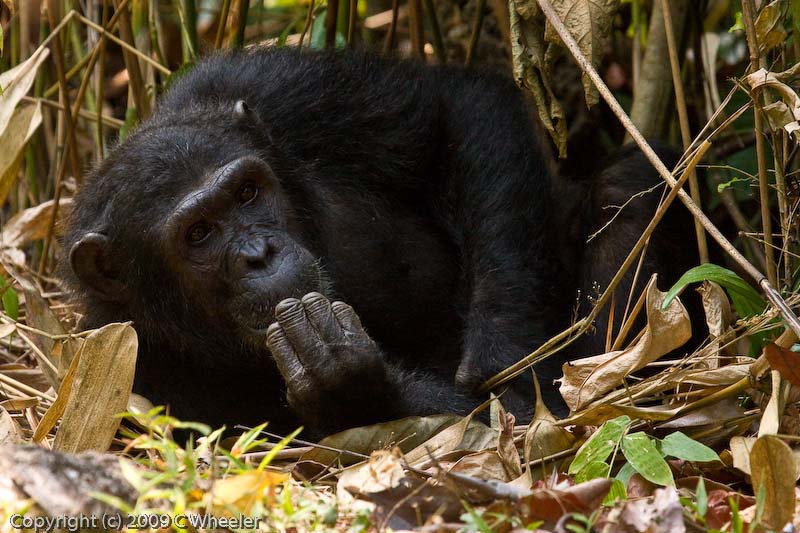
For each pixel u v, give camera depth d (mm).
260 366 10500
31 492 5789
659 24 13039
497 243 10680
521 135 11211
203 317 10180
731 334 8727
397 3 13805
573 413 8445
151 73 14242
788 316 7625
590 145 15344
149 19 14227
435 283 11359
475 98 11406
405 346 11398
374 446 8648
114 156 10742
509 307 10383
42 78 14805
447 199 11328
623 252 10320
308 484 6922
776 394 7590
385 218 11305
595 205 10773
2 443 8164
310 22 13320
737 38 15617
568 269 11273
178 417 10578
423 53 13508
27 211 13422
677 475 7820
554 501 6312
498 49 15297
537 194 10977
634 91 13875
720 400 8141
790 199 9844
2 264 12938
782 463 6516
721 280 8586
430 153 11375
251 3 18250
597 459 7492
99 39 14477
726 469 7820
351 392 9000
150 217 9906
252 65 11461
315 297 9070
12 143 12156
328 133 11188
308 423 9367
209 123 10445
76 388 8219
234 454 6551
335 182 11195
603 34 10070
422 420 8797
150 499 6051
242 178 9727
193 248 9789
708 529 6266
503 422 8047
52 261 14594
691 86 14820
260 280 9469
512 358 10133
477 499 6527
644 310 10102
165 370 10773
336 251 10992
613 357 8430
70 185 14648
